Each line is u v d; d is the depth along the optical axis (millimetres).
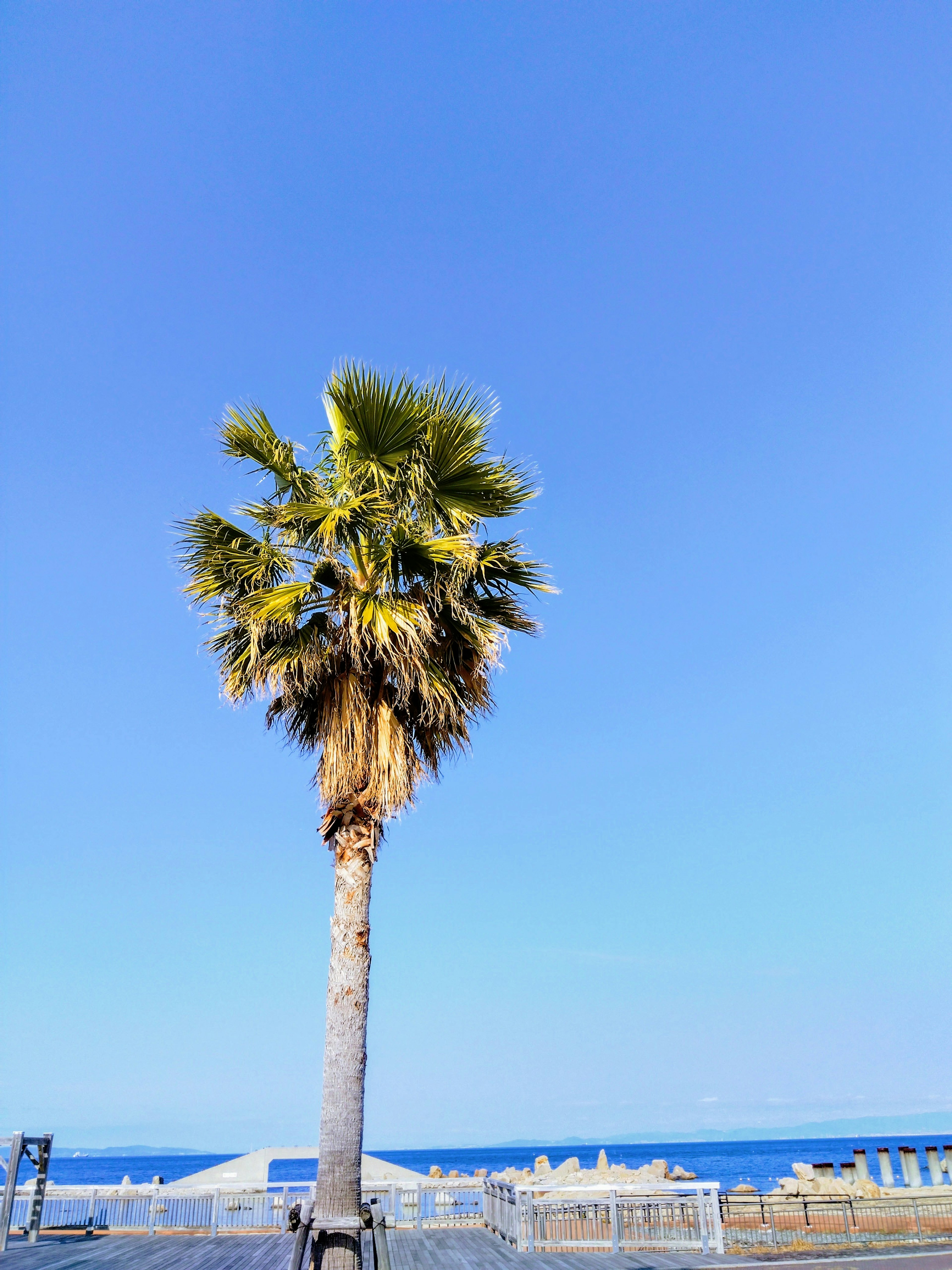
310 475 9641
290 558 9242
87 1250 13766
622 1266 12078
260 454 9516
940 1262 12117
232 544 9391
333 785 8594
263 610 8648
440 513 9828
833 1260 12375
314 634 9234
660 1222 13977
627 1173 23422
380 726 8797
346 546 9383
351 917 8117
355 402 9242
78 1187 16516
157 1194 16391
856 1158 20516
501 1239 15078
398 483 9469
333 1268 7000
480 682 9797
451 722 9602
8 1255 13227
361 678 9070
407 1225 17000
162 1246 14148
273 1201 16609
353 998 7875
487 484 9680
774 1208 15094
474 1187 17750
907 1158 20266
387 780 8578
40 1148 15258
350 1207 7266
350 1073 7656
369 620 8711
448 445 9328
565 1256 13078
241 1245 14188
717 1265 12148
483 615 10148
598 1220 14141
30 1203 15031
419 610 9000
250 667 8875
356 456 9656
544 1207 14211
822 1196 15656
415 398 9258
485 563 9766
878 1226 14789
